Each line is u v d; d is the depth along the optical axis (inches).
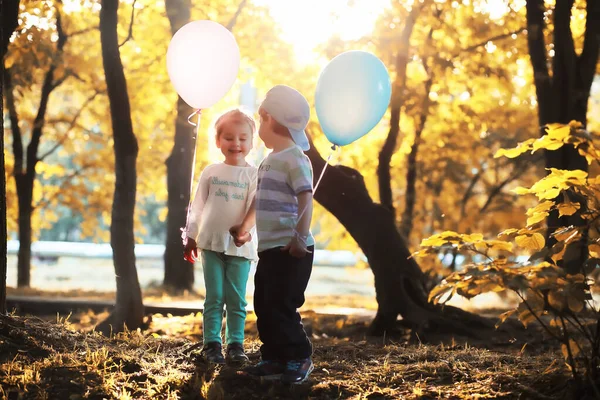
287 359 178.5
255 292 181.0
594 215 179.6
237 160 205.6
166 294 571.2
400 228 636.1
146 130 681.0
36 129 668.1
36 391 165.9
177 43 215.8
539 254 169.5
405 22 480.7
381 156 482.0
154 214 1873.8
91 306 449.4
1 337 193.0
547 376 178.4
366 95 187.6
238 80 605.6
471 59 545.0
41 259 1472.7
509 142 702.5
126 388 175.0
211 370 189.6
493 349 278.8
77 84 687.1
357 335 337.1
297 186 176.4
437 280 622.8
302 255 174.2
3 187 223.9
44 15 527.8
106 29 337.1
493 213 711.1
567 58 350.3
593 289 474.3
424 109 543.5
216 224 200.8
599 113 780.6
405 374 191.6
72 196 747.4
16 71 592.1
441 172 703.7
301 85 585.0
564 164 345.1
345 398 172.9
